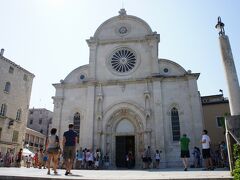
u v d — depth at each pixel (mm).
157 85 30578
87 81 32688
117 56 34031
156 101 29953
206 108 40250
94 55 34188
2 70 39844
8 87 41250
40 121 75562
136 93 31156
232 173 9258
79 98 32625
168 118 29469
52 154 13180
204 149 17453
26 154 42844
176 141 28547
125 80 31859
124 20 35469
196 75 30203
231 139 10078
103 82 32281
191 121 28812
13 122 41438
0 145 37906
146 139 28672
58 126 31688
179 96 30109
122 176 10781
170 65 31938
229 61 13023
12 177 9141
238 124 10070
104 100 31719
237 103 12250
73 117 32125
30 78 47625
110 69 33344
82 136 30578
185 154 17969
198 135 27844
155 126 29000
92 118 30719
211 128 38906
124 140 30703
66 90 33500
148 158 27375
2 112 39531
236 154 9164
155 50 32469
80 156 28375
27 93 46344
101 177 9828
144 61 32688
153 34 33062
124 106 30828
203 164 26656
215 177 8852
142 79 31375
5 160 35750
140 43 33688
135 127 30500
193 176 10156
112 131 30734
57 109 32562
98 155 27891
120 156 30031
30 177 9039
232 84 12617
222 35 13656
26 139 61062
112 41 34438
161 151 27781
